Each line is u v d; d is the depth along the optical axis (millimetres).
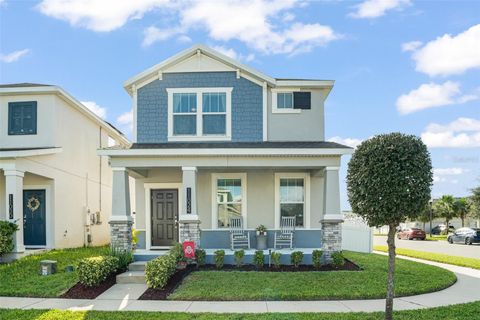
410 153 7473
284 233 14773
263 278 10867
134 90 15172
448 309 8266
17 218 14492
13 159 14555
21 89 17016
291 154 13195
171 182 15625
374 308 8484
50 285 10430
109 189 23922
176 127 15078
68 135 18656
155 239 15594
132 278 11109
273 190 15320
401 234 42562
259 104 15203
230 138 15016
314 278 10852
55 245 17312
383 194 7395
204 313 8055
